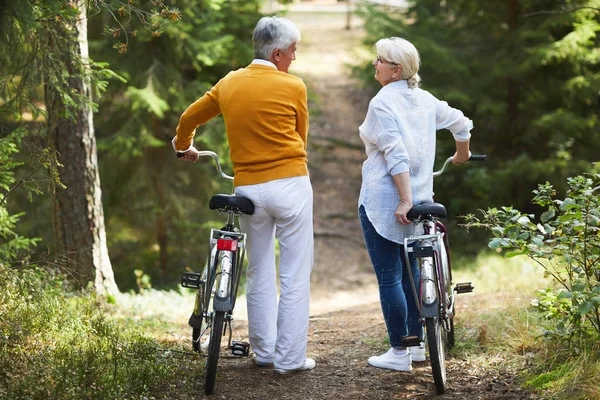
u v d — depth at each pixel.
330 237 20.47
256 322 6.16
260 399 5.48
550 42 18.09
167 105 14.99
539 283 9.48
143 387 5.28
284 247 5.96
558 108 18.78
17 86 6.48
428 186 5.87
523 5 18.14
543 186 5.86
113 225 16.67
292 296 5.97
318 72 30.95
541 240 5.45
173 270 17.23
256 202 5.78
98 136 15.96
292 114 5.78
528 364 5.87
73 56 6.82
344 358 6.62
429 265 5.45
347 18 39.06
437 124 6.05
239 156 5.80
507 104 19.17
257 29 5.84
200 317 6.32
